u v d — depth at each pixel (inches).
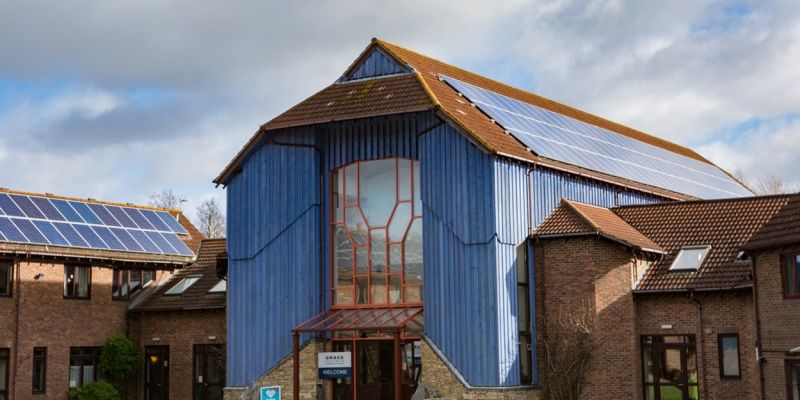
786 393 1000.2
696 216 1291.8
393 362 1239.5
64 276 1499.8
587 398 1175.6
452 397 1176.2
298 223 1301.7
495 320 1160.2
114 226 1605.6
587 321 1181.1
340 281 1291.8
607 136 1672.0
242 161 1353.3
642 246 1184.8
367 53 1363.2
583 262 1197.1
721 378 1120.8
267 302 1312.7
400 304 1250.6
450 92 1331.2
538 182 1261.1
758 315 1044.5
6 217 1460.4
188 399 1520.7
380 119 1279.5
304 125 1291.8
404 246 1259.8
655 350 1165.1
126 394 1562.5
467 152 1201.4
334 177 1315.2
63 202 1594.5
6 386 1407.5
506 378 1159.6
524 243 1222.9
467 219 1192.2
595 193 1381.6
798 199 1040.8
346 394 1261.1
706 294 1139.9
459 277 1191.6
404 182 1269.7
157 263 1603.1
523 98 1627.7
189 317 1540.4
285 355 1286.9
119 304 1574.8
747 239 1203.9
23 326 1433.3
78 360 1505.9
